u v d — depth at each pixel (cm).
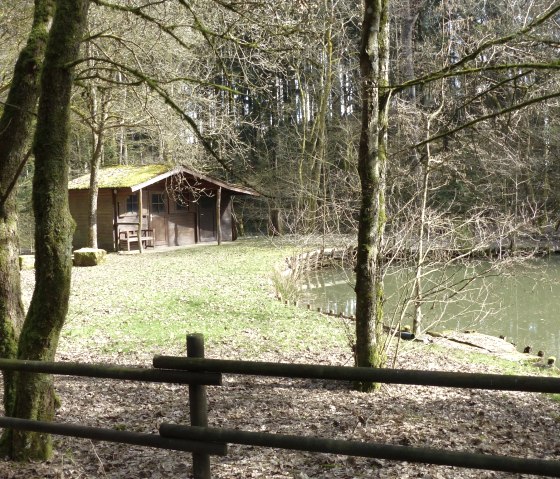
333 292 2006
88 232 2591
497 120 809
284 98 3034
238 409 688
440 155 1009
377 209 752
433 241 995
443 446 569
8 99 542
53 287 452
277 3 637
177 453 530
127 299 1534
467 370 917
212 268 2117
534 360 1033
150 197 2941
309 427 622
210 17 799
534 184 2070
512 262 1104
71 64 445
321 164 2423
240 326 1227
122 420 643
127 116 1994
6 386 523
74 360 956
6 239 554
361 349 771
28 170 3031
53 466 468
